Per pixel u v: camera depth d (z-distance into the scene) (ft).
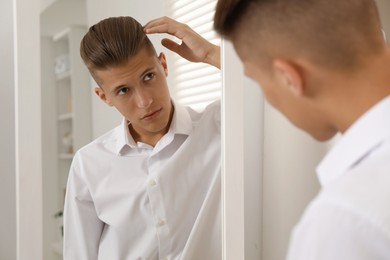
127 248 3.95
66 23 5.09
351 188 1.35
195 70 3.70
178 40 3.88
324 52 1.55
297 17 1.57
